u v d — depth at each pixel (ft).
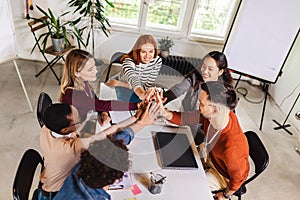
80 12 11.13
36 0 11.34
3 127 8.96
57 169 4.67
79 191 3.89
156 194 4.91
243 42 10.73
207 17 12.92
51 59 12.89
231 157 5.44
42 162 5.58
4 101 10.09
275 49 10.20
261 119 10.95
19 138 8.65
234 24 10.91
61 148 4.50
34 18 11.35
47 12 11.69
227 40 11.27
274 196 8.05
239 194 6.30
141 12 12.16
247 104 12.34
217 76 6.29
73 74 5.70
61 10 11.72
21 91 10.75
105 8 12.14
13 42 9.44
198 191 5.14
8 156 7.99
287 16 9.60
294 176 8.85
